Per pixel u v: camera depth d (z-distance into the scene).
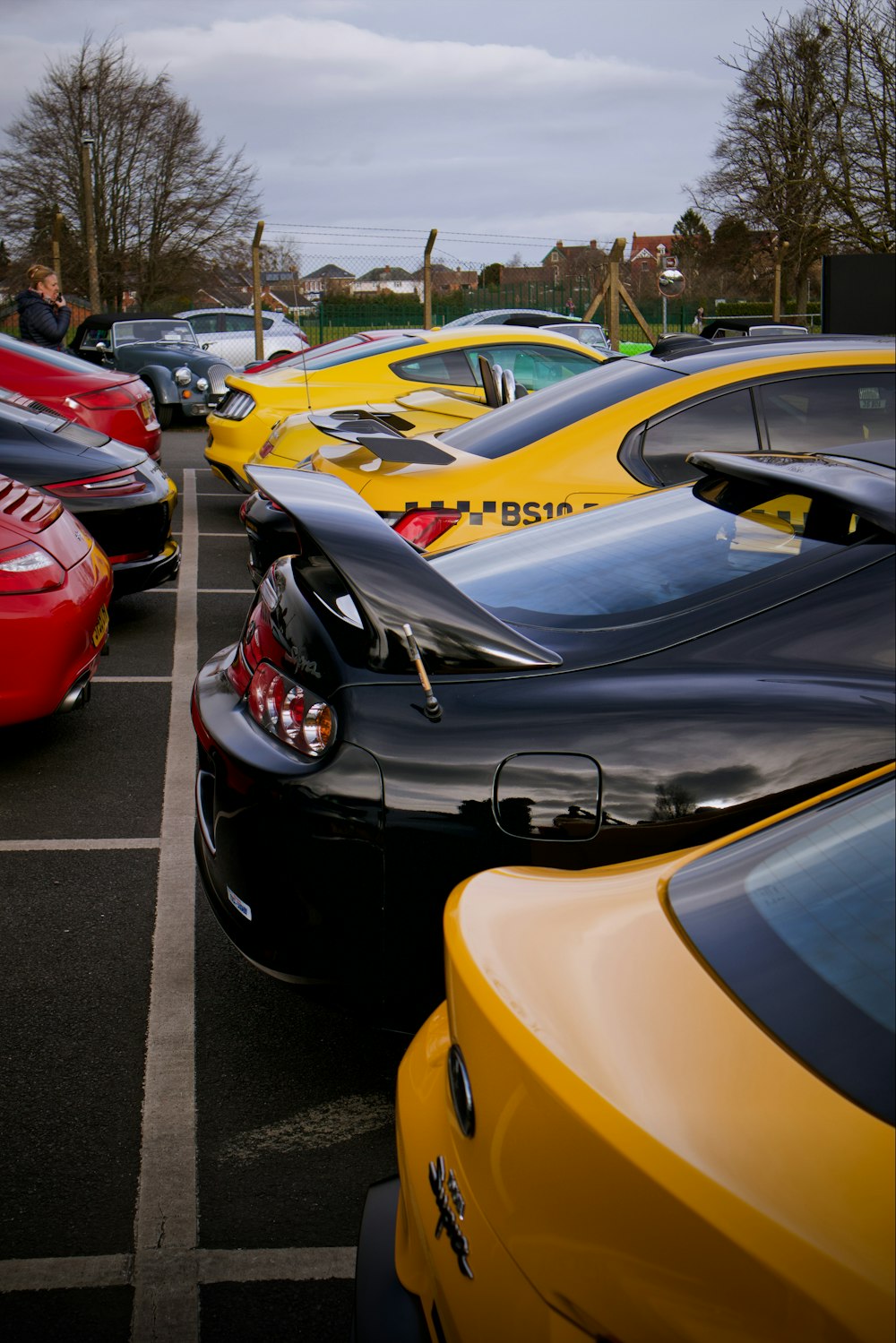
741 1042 1.35
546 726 2.63
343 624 2.82
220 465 10.03
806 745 2.62
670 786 2.59
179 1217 2.55
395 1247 1.72
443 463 5.12
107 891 4.00
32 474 6.60
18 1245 2.45
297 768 2.70
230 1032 3.24
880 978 1.41
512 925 1.65
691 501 3.50
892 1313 1.04
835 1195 1.14
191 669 6.48
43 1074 3.03
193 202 44.34
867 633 2.82
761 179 30.28
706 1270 1.10
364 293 26.86
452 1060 1.54
